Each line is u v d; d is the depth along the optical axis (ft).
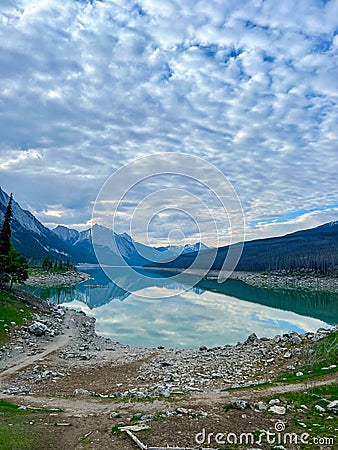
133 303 243.60
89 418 58.03
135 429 50.49
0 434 49.06
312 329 192.54
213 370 102.94
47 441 47.16
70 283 431.02
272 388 73.82
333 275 578.66
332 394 67.56
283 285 529.86
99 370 108.47
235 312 236.63
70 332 162.61
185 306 239.71
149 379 96.84
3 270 210.79
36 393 82.89
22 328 150.71
